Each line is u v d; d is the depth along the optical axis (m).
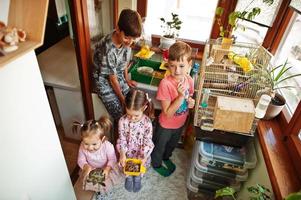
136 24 1.33
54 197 1.22
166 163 1.92
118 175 1.63
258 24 1.74
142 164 1.51
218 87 1.44
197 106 1.43
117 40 1.43
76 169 1.80
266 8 1.66
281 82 1.54
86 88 1.63
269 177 1.18
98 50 1.51
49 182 1.13
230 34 1.77
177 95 1.42
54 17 1.96
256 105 1.40
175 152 2.06
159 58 1.96
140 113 1.42
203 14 1.98
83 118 1.87
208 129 1.40
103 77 1.56
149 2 2.00
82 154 1.45
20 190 0.93
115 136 1.85
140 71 1.78
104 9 1.84
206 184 1.63
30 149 0.93
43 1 0.70
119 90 1.56
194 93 1.70
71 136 2.05
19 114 0.83
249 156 1.46
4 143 0.79
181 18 2.04
